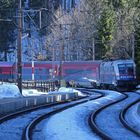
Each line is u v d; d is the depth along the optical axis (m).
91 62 122.94
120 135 32.28
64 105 64.06
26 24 171.12
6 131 34.44
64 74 126.75
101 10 163.00
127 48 147.38
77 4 184.88
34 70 132.38
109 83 108.81
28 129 33.81
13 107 54.50
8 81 123.50
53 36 167.12
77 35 161.62
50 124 38.97
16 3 150.88
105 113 50.28
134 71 104.81
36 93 87.75
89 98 77.69
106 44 152.75
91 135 31.95
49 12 178.50
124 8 163.50
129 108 55.84
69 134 32.34
